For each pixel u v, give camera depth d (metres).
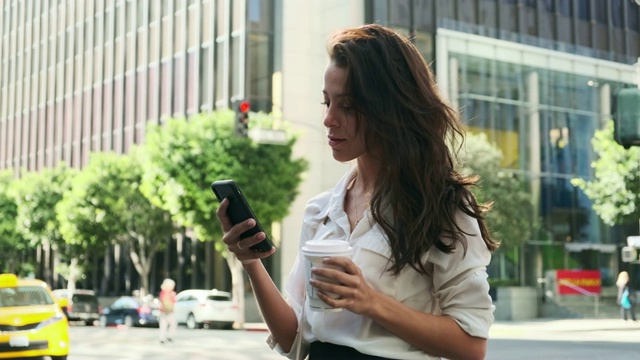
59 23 56.00
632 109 6.45
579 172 35.53
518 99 34.38
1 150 63.97
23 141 60.31
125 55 47.09
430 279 1.80
